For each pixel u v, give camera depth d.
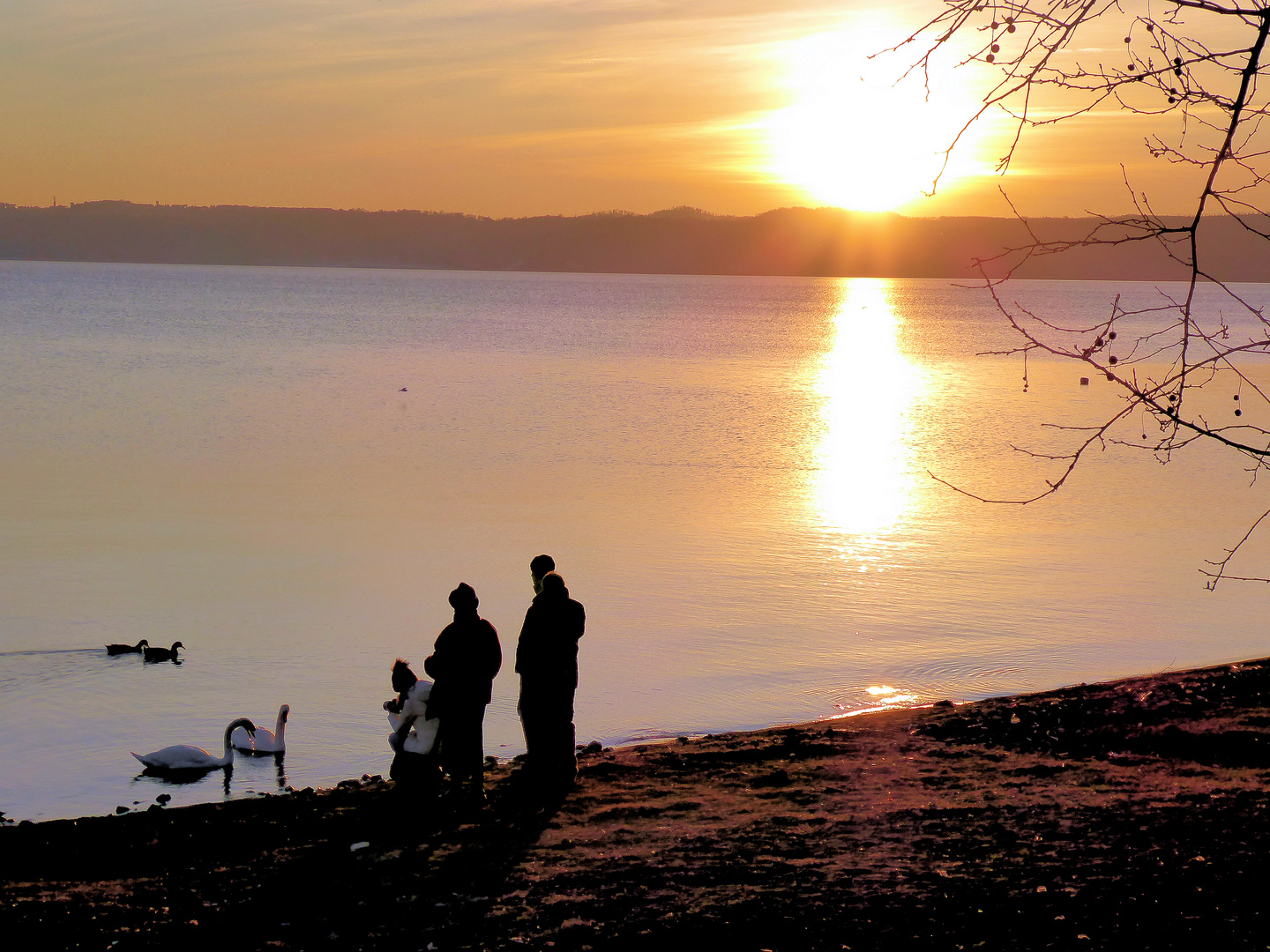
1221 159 4.12
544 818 9.10
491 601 18.70
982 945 5.99
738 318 179.38
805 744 11.63
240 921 6.98
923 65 4.48
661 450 38.84
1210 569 21.17
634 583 20.09
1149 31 4.21
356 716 13.63
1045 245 4.37
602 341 111.38
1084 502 28.89
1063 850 7.52
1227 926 5.93
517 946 6.33
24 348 83.38
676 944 6.25
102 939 6.80
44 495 28.86
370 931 6.69
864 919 6.46
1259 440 40.50
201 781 11.71
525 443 40.50
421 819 9.18
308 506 27.73
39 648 16.22
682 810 9.25
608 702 13.95
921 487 31.45
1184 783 9.40
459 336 114.94
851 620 17.64
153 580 20.08
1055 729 11.84
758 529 25.19
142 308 158.50
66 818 10.61
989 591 19.47
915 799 9.35
